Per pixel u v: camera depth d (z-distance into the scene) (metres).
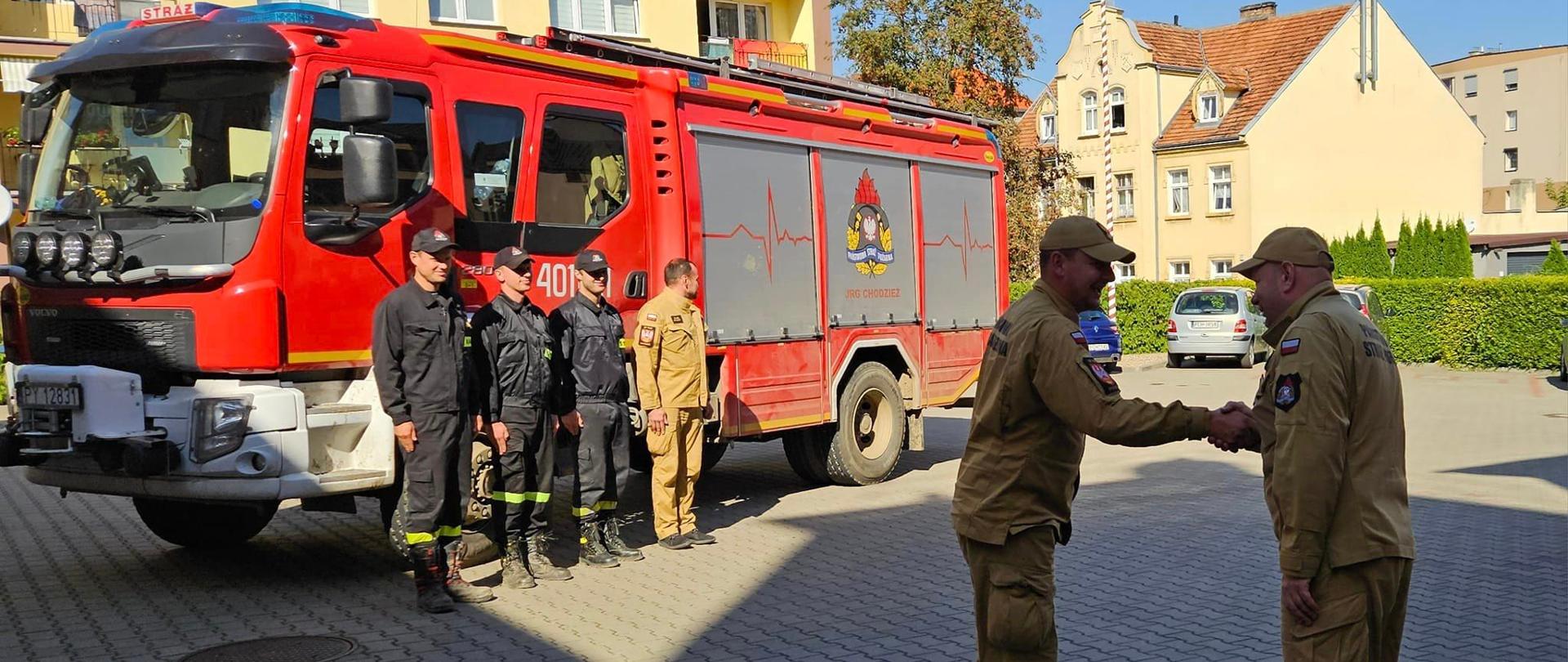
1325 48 44.59
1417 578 7.89
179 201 7.29
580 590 7.64
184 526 8.70
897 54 32.94
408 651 6.31
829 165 11.05
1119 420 4.01
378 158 7.05
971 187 13.00
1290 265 4.16
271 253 7.03
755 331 10.19
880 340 11.55
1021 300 4.31
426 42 7.91
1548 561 8.37
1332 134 44.88
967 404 12.80
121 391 7.10
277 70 7.22
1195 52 46.66
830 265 10.99
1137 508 10.27
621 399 8.42
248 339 6.96
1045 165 35.06
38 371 7.35
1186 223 44.19
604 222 9.06
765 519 9.96
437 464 7.03
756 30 32.22
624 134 9.30
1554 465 12.95
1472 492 11.16
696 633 6.66
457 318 7.12
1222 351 27.06
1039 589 4.23
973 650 6.34
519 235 8.41
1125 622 6.81
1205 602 7.24
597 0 26.48
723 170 9.95
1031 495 4.23
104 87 7.66
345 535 9.45
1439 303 27.36
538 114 8.59
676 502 8.91
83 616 7.00
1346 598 3.89
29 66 20.61
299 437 7.04
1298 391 3.87
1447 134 48.84
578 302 8.33
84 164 7.66
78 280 7.32
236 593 7.55
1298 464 3.85
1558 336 25.62
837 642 6.47
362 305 7.45
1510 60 84.44
